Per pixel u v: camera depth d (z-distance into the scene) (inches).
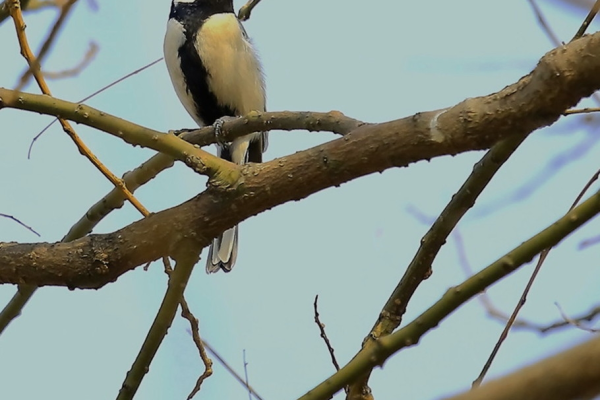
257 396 217.6
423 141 145.8
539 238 143.8
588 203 141.5
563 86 129.7
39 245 178.9
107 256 173.9
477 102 140.5
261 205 168.1
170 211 172.7
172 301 173.8
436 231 196.7
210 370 199.2
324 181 161.2
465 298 146.8
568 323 197.6
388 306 205.9
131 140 173.0
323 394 153.3
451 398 72.3
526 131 139.3
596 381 67.4
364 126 156.6
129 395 178.2
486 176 186.2
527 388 69.0
